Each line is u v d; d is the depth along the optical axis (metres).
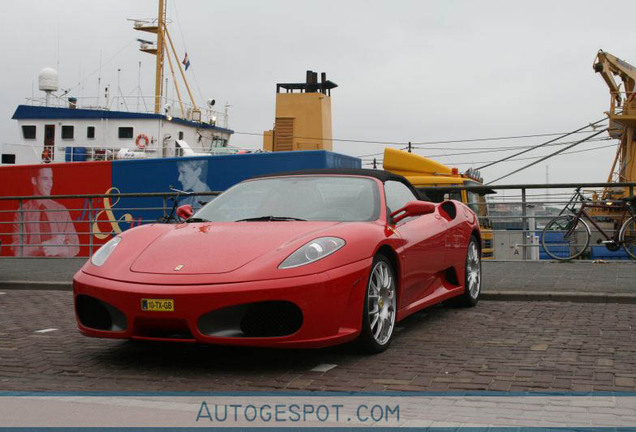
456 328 5.37
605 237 9.84
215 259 4.09
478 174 16.00
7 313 6.60
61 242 15.81
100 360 4.45
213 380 3.88
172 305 3.85
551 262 9.80
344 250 4.19
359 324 4.22
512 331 5.18
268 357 4.45
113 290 4.04
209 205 5.31
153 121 23.52
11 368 4.23
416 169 15.02
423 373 3.94
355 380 3.81
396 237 4.80
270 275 3.90
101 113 23.67
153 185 14.90
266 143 23.22
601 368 3.97
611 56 20.56
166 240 4.47
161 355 4.59
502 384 3.66
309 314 3.90
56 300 7.55
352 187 5.17
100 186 15.48
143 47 29.58
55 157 23.64
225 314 3.86
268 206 5.05
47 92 25.17
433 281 5.67
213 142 26.16
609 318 5.64
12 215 16.25
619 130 22.28
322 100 22.08
